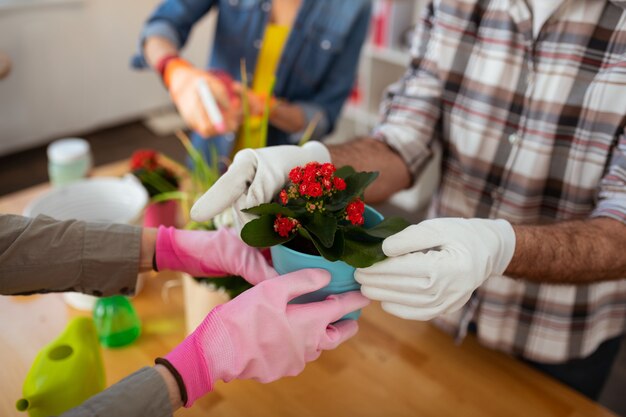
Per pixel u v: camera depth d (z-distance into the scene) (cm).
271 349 67
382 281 69
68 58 337
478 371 99
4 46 310
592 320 112
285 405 91
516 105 103
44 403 79
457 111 110
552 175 104
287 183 76
